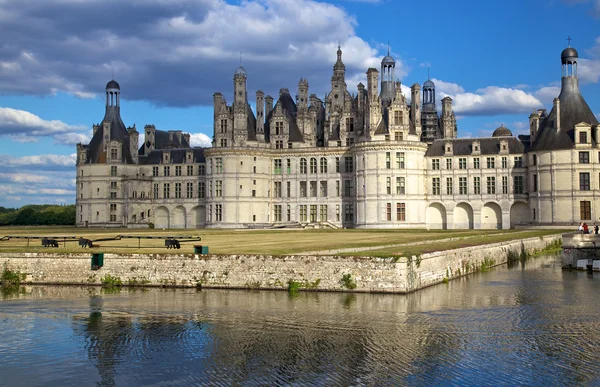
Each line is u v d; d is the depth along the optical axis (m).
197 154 158.62
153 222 161.25
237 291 60.28
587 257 77.56
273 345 42.28
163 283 63.75
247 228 139.62
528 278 68.88
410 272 58.50
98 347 42.53
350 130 144.50
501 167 134.38
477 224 135.50
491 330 45.38
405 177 131.88
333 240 85.31
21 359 40.28
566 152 122.94
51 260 66.88
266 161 146.38
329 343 42.50
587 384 34.84
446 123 160.50
